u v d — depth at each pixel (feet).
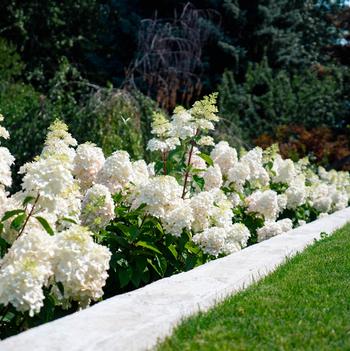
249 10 78.02
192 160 19.65
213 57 73.46
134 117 30.83
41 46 67.31
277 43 78.95
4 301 8.95
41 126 31.35
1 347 7.73
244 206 22.00
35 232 9.78
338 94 72.23
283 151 55.47
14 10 64.69
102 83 69.72
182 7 72.74
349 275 14.37
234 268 13.56
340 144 62.80
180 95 67.10
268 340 9.25
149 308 9.93
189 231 14.78
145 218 13.98
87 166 15.57
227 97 65.31
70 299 10.66
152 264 13.85
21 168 11.91
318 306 11.45
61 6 69.87
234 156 22.04
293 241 18.49
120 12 74.69
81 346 7.91
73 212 12.04
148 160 31.27
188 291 11.19
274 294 12.03
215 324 9.75
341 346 9.26
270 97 67.00
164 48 49.24
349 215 27.27
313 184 31.17
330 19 96.07
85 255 9.99
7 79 51.31
